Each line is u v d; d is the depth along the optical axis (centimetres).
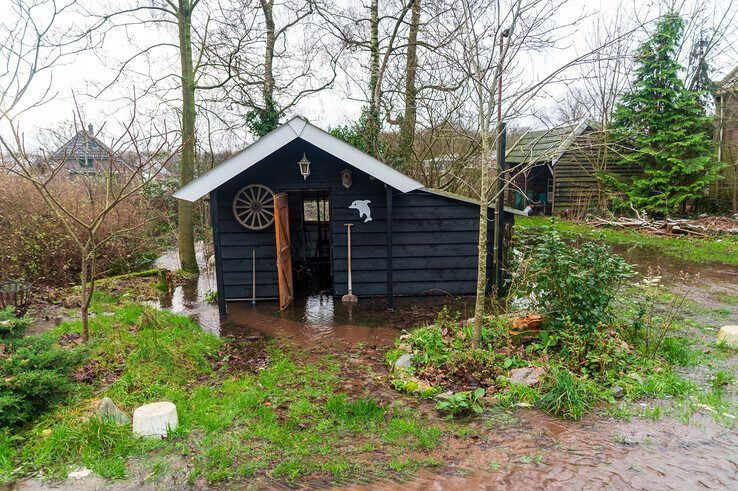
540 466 369
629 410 457
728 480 349
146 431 397
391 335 692
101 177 1238
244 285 898
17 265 929
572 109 1878
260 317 793
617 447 396
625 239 1551
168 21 1117
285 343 663
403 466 369
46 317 733
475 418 446
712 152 1806
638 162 1880
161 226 1565
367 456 384
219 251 799
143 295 944
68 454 370
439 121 1505
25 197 984
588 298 571
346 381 529
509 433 419
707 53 1884
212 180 783
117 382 488
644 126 1836
